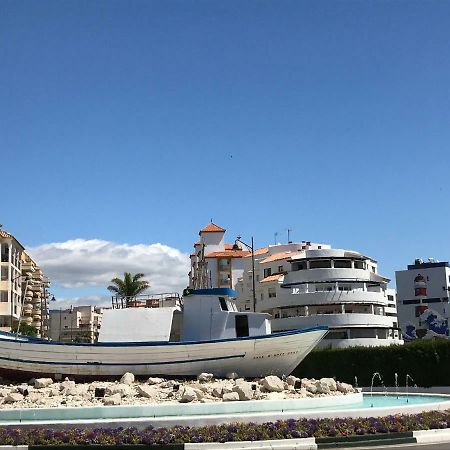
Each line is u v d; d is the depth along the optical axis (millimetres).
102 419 22812
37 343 34469
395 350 50062
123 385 29609
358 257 79375
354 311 75875
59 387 30484
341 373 51938
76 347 34375
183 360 34625
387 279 82312
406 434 21516
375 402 32031
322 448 20016
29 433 20219
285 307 76750
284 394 29234
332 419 22891
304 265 80000
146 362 34625
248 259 102312
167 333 36469
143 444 19438
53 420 23094
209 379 32812
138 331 36688
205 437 20078
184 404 24688
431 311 113188
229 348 34656
